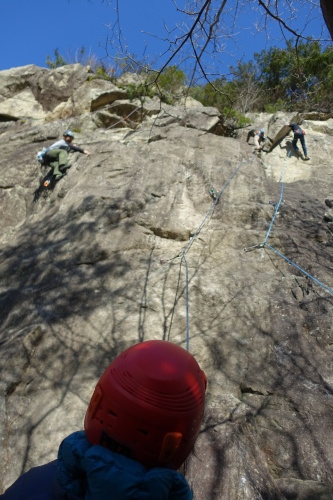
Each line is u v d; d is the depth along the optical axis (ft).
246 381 16.03
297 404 15.10
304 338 17.43
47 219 25.12
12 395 15.88
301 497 11.91
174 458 3.80
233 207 24.41
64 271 20.94
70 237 22.62
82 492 3.96
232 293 19.12
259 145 35.91
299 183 32.65
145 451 3.70
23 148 36.17
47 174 28.99
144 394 3.65
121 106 38.22
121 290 19.49
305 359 16.65
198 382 3.87
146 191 24.81
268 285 19.70
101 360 16.94
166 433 3.64
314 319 18.03
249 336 17.51
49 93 43.45
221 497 11.00
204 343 17.34
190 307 18.69
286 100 43.52
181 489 3.84
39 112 43.68
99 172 27.17
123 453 3.75
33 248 23.15
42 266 21.47
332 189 31.50
